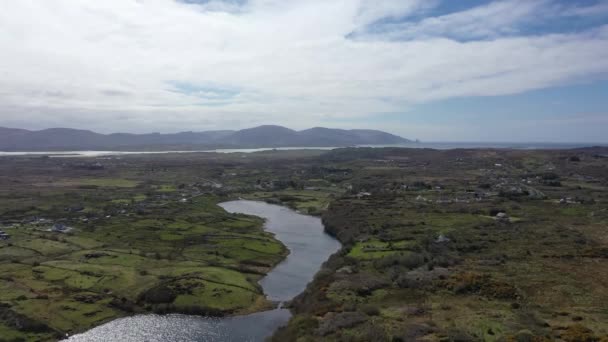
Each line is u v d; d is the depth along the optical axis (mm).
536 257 107875
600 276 91125
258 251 135125
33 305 87438
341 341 62969
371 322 69688
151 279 104625
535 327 63125
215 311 90438
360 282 91938
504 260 106062
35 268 109312
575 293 80500
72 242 138250
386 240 132875
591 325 63594
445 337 60250
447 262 103562
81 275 105375
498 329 63312
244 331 82562
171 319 87375
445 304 76938
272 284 109125
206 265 118000
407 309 74875
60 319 83438
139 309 90562
